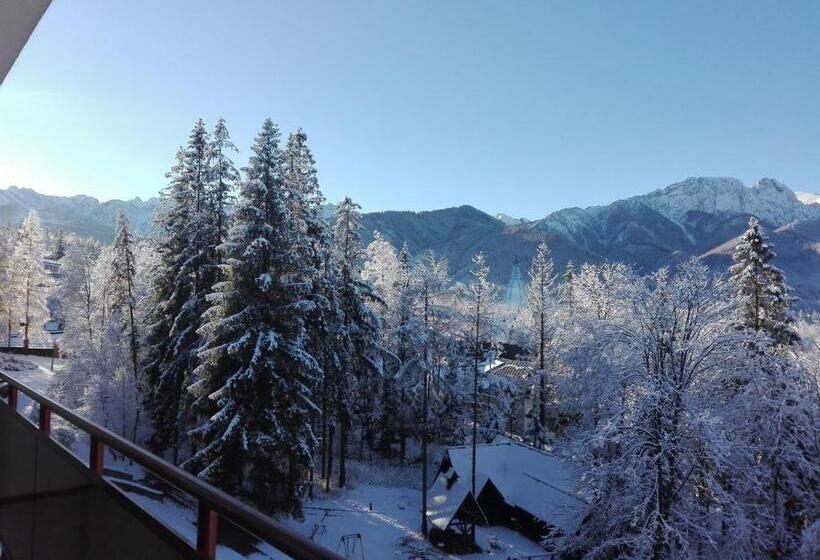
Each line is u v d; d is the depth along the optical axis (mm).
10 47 4688
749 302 18359
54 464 3992
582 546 17266
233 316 17500
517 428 44062
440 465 33219
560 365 24359
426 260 29719
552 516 22281
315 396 24250
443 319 29594
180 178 23625
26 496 4504
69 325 38156
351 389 28125
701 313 15211
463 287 30656
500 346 36312
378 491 30812
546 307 35688
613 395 15859
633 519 14742
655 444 14383
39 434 4316
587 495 17000
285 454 18328
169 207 24156
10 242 56844
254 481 18078
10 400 5258
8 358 49875
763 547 14344
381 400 35125
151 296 25516
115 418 27844
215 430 18672
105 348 29781
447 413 35531
